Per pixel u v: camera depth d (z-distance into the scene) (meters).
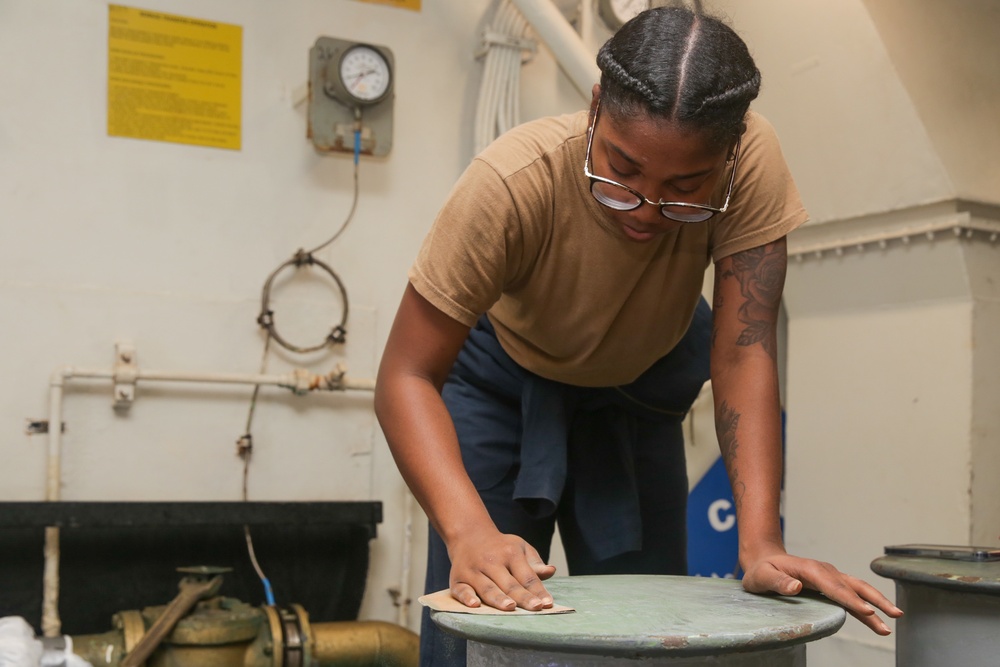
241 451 2.46
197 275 2.46
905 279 2.47
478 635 0.85
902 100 2.32
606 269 1.19
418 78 2.69
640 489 1.52
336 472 2.56
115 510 2.21
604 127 0.98
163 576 2.37
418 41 2.69
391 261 2.65
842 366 2.66
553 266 1.20
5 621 1.99
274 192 2.54
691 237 1.22
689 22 0.98
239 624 2.07
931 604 1.25
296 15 2.57
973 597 1.20
